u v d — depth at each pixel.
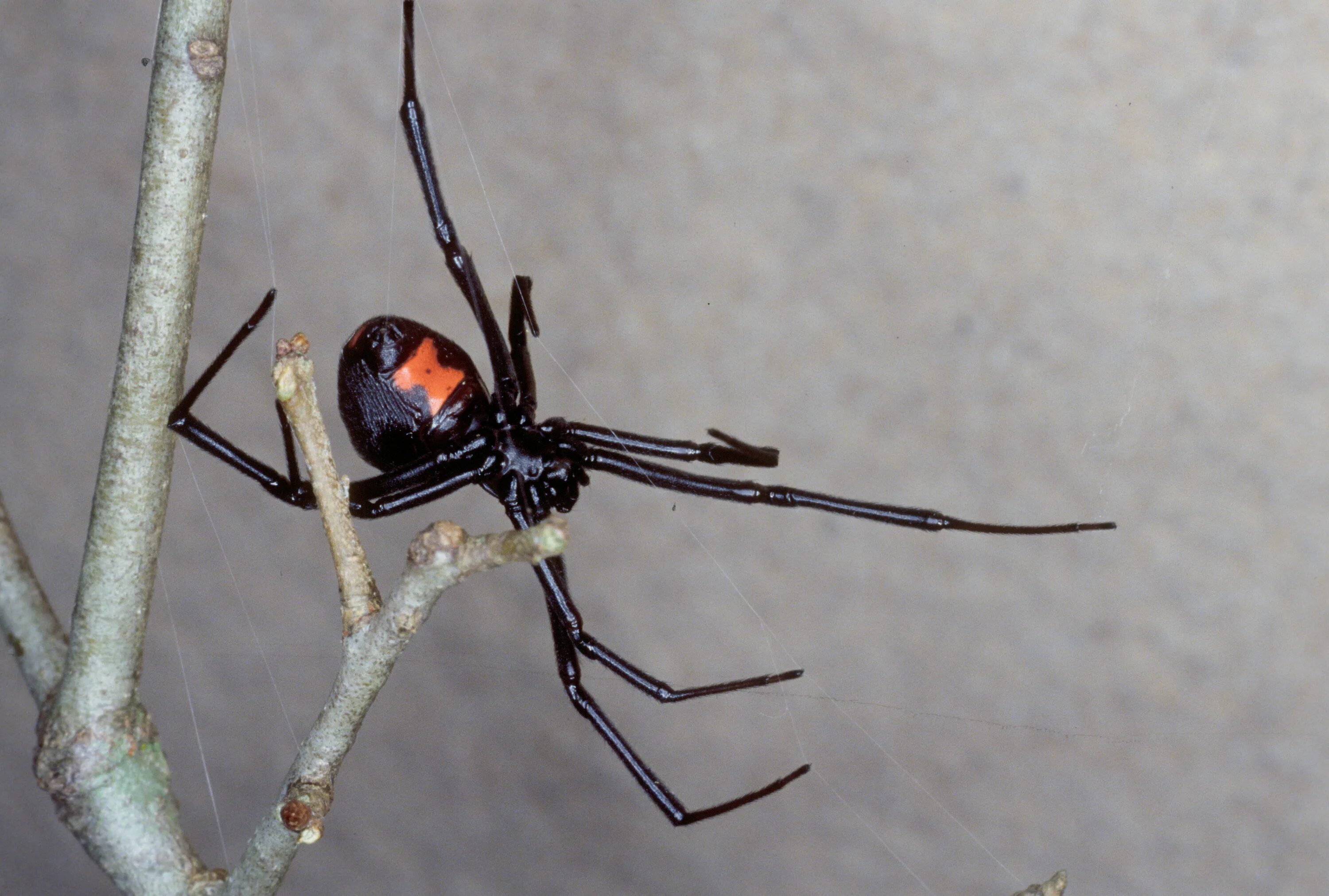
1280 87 0.20
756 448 0.19
